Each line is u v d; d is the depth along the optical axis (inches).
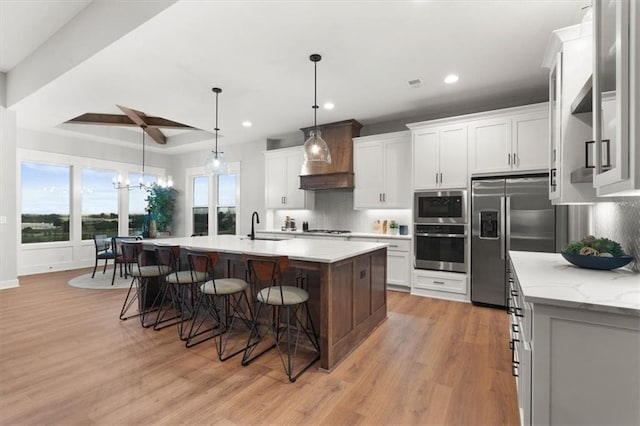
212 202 296.4
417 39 114.1
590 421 48.8
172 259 126.1
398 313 148.0
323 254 104.3
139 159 298.2
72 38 131.7
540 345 51.4
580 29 79.0
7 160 187.8
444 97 170.4
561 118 82.2
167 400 79.8
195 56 124.0
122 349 109.1
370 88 158.1
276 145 267.1
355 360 101.7
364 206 206.5
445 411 75.9
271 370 95.1
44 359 101.4
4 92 180.9
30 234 235.8
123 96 165.5
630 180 40.1
